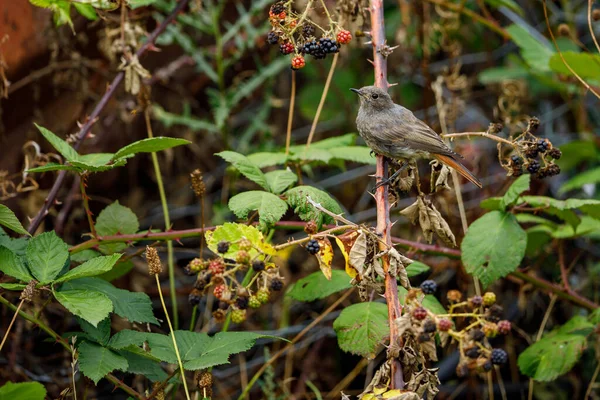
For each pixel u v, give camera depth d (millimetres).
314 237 6270
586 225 9656
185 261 13086
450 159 9117
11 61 10648
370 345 7473
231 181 12461
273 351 11930
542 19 15742
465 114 15023
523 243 8086
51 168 7109
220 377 12062
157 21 11812
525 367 9000
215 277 5875
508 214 8312
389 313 6242
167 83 12531
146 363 6945
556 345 8961
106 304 6285
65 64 10852
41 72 10703
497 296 12422
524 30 12164
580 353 8820
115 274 8383
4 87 10523
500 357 5695
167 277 12453
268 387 10086
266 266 6090
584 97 13930
